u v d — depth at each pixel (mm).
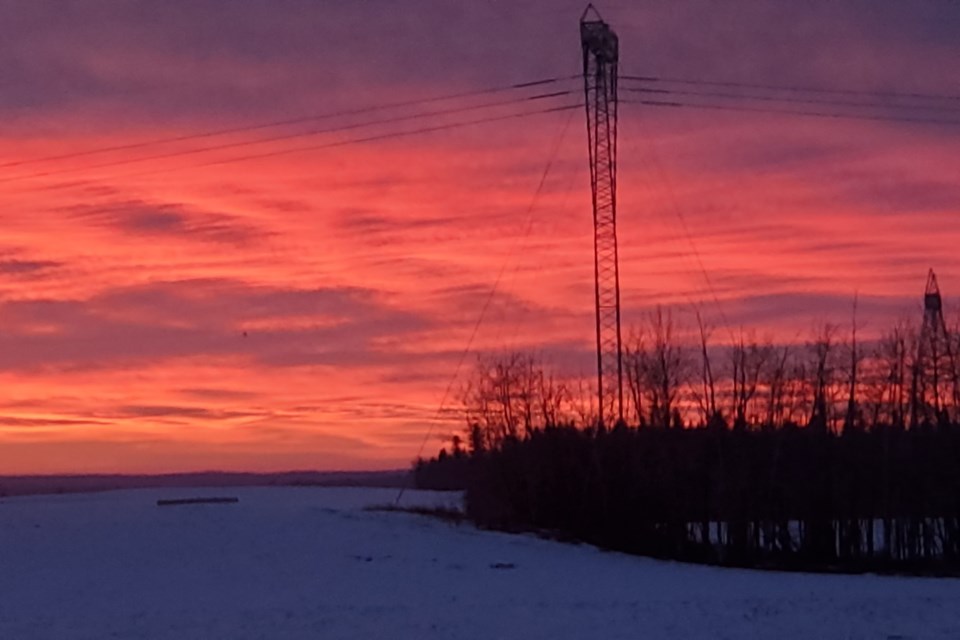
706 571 50594
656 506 57531
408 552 51688
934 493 57562
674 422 59562
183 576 43375
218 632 30109
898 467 57969
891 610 34781
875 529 60594
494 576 44312
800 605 35844
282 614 33281
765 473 58375
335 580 42312
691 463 58156
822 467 58094
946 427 58344
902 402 59406
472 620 32125
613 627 31000
